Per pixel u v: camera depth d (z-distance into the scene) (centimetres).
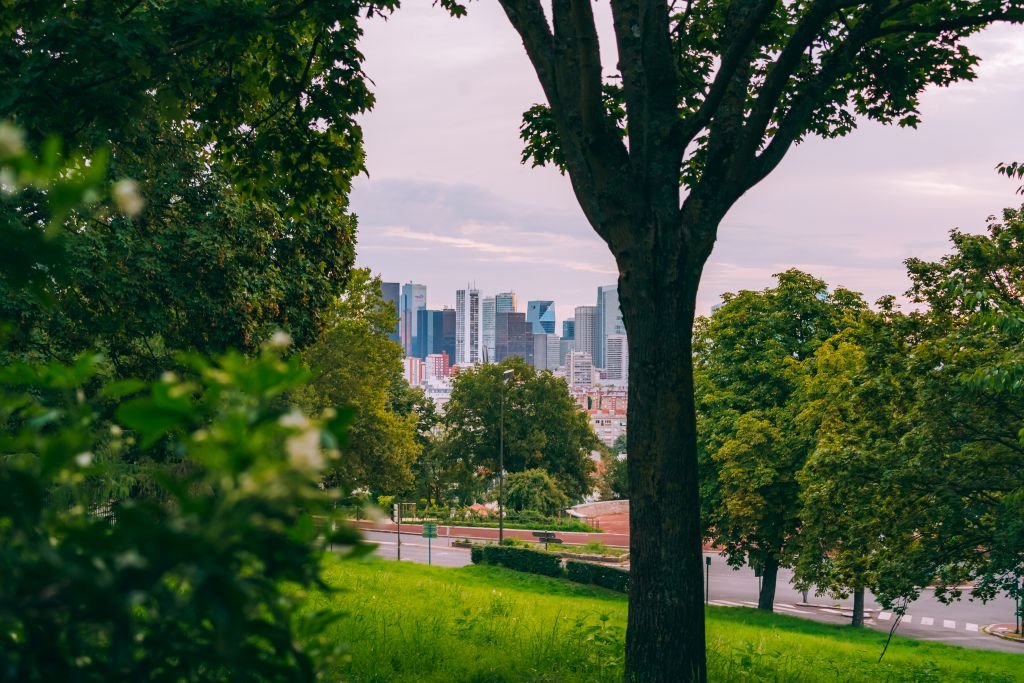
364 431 4944
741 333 3803
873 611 4825
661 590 850
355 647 882
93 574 95
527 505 7838
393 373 5191
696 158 1273
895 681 1296
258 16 852
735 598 5034
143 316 1698
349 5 985
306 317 2072
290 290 2025
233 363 104
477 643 1077
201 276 1798
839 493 2236
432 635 1040
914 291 2236
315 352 4828
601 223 890
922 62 1113
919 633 4272
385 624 1034
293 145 1124
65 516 111
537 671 888
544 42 939
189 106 1066
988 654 2917
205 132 1119
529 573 4444
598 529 7494
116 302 1664
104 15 798
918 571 2038
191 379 124
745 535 3684
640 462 869
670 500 859
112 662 100
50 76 720
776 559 3562
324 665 134
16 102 709
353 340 4906
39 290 129
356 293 4928
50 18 782
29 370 127
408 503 8281
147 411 102
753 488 3319
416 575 3462
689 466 869
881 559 2156
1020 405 1978
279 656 119
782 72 855
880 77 1128
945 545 2045
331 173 1159
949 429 2064
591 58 848
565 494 8181
